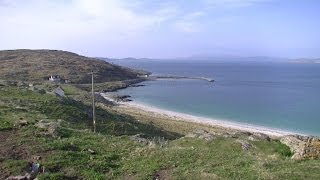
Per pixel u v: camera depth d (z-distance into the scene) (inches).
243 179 643.5
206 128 3029.0
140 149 881.5
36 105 1972.2
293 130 3248.0
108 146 924.0
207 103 5039.4
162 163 763.4
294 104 4918.8
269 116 3993.6
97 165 749.9
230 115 4069.9
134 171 724.7
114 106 4338.1
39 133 953.5
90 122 2027.6
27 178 657.0
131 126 2214.6
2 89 2380.7
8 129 965.8
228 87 7327.8
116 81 7559.1
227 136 1277.1
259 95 5999.0
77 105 2383.1
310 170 687.7
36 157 762.8
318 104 4899.1
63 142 887.1
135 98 5516.7
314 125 3472.0
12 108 1550.2
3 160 737.6
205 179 655.8
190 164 754.8
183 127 2974.9
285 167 722.2
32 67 7647.6
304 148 900.6
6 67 7608.3
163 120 3319.4
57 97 2348.7
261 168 708.7
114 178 692.7
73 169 714.2
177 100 5339.6
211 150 879.7
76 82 6801.2
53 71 7367.1
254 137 1293.1
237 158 794.8
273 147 1085.8
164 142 1216.8
